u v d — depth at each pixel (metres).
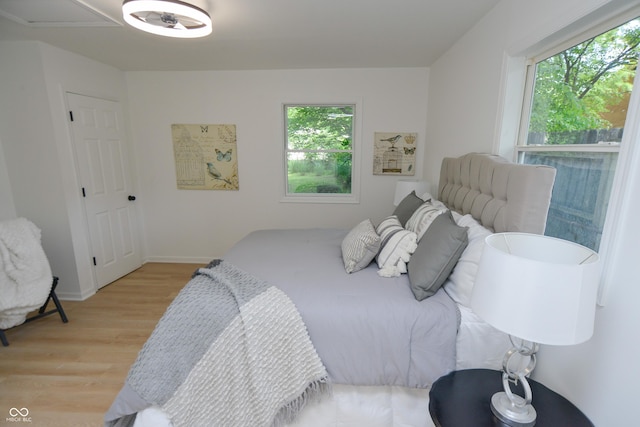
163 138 3.72
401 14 2.08
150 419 1.21
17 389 1.83
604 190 1.22
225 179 3.80
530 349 1.04
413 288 1.54
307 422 1.45
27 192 2.81
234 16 2.12
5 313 2.15
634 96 0.95
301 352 1.38
